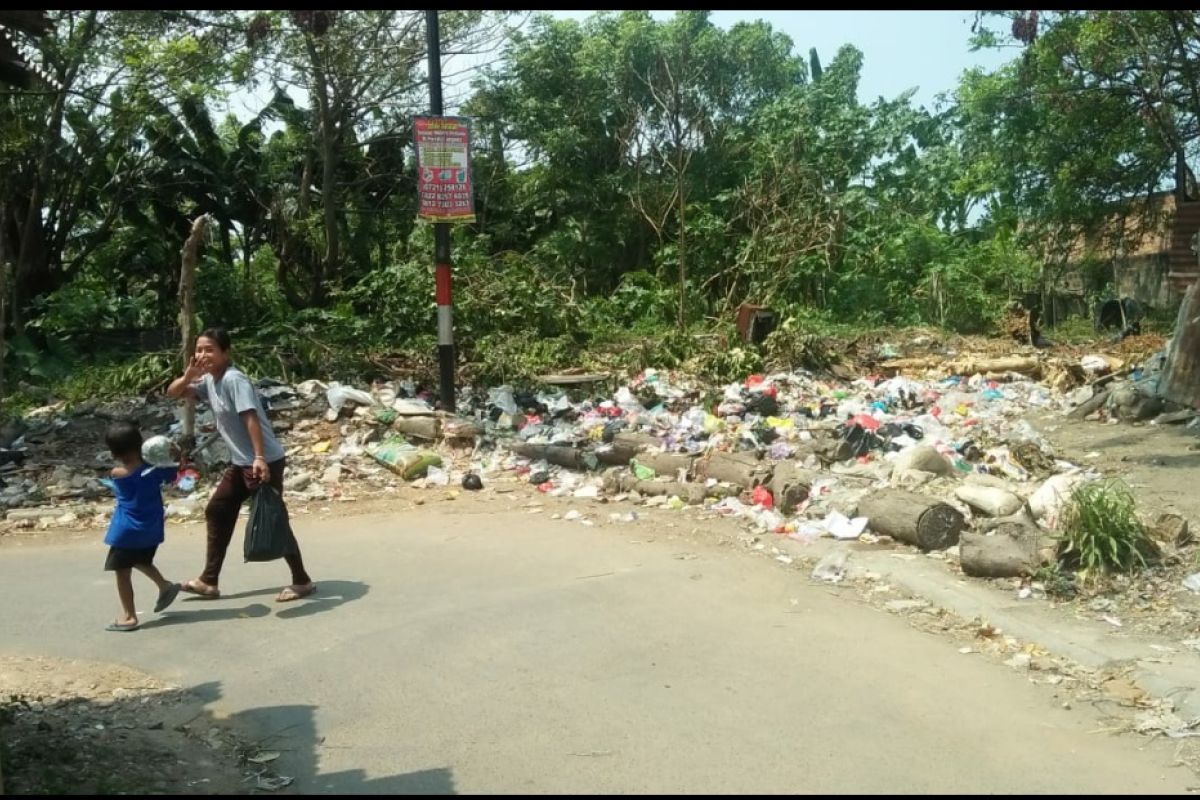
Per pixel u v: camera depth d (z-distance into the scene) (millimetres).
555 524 8352
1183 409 12000
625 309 21359
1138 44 17312
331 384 12531
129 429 5875
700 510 8609
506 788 4016
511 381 13375
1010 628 5754
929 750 4359
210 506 6461
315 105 18953
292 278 19969
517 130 24438
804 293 22844
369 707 4816
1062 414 12883
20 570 7305
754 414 12148
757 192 22984
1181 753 4363
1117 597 6133
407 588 6664
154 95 15938
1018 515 7387
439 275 11758
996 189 25328
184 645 5656
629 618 6023
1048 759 4293
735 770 4164
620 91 25094
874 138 26641
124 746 4348
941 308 22438
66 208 17453
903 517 7305
